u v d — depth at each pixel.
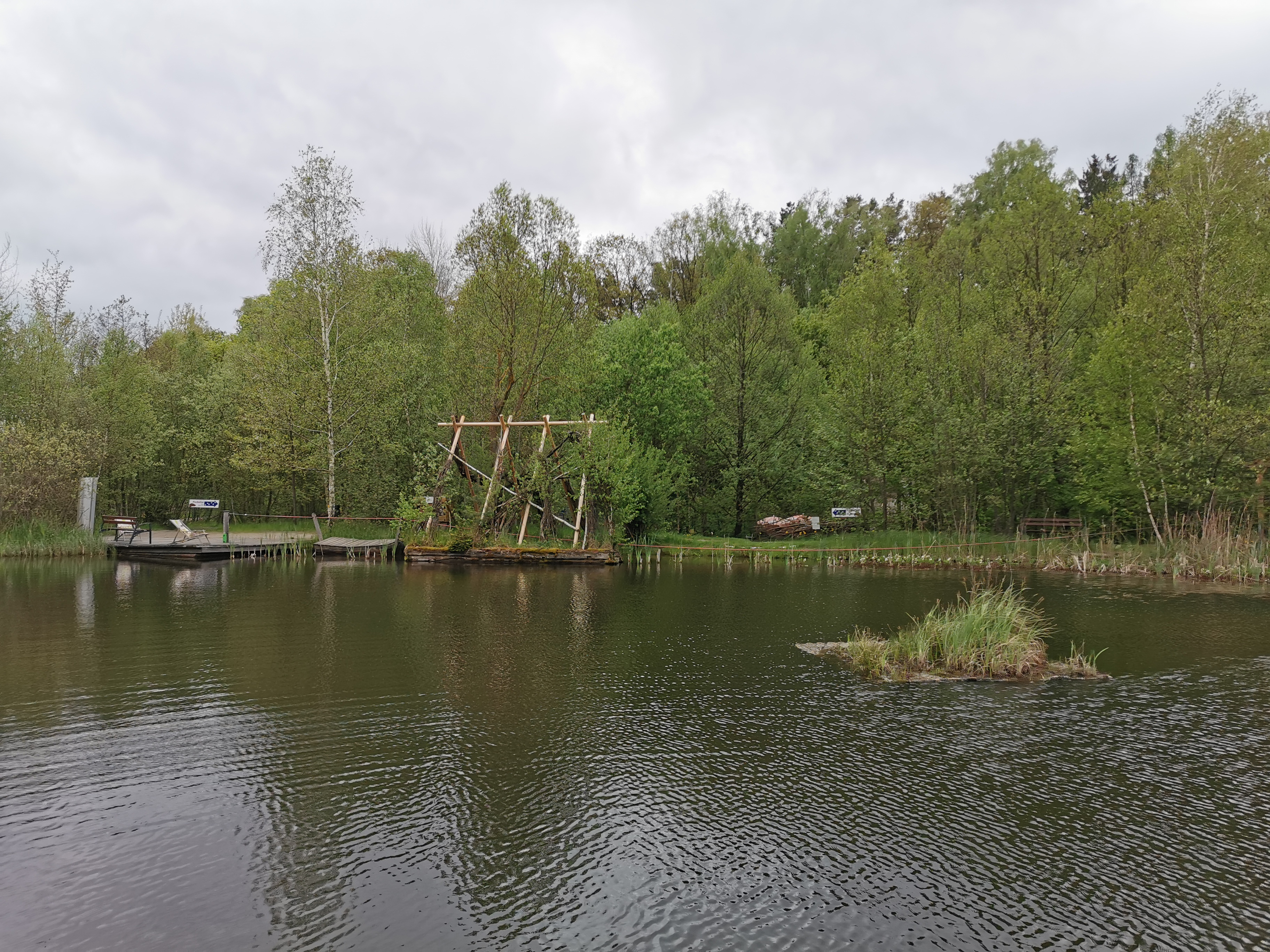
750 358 30.47
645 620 12.36
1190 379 21.77
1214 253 22.80
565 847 4.82
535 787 5.71
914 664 9.39
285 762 6.09
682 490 29.16
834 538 26.70
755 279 33.47
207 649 9.84
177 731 6.76
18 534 20.89
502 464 22.83
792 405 31.34
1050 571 20.81
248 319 38.81
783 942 3.87
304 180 27.06
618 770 6.05
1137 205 30.25
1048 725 7.25
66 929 3.88
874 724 7.24
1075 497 25.86
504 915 4.08
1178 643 10.93
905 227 52.41
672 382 28.52
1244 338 21.19
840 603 14.35
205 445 32.31
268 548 22.42
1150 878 4.56
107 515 29.48
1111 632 11.71
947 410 25.58
